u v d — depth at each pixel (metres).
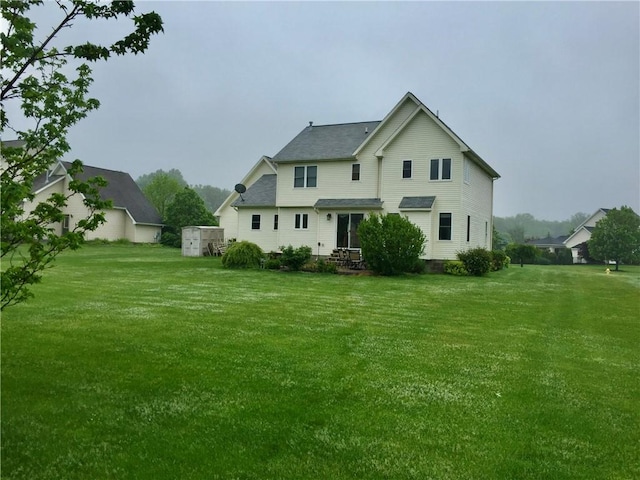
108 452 3.94
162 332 8.13
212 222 45.28
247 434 4.30
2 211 3.61
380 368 6.40
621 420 4.88
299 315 10.12
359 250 23.44
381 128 24.81
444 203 23.05
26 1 4.07
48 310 9.88
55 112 4.50
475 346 7.84
